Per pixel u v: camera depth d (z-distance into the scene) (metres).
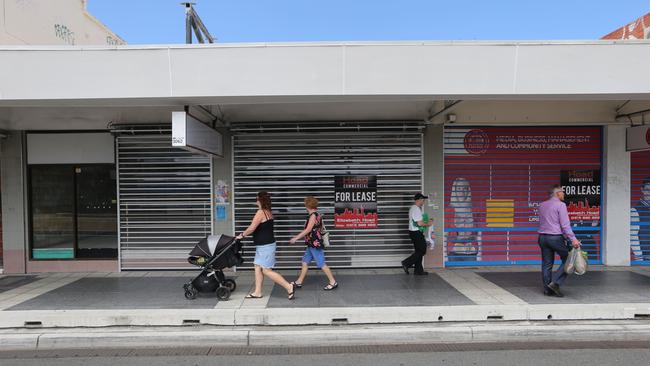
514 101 8.43
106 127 8.52
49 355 4.95
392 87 6.21
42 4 10.14
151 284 7.48
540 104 8.52
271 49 6.18
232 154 8.57
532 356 4.79
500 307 5.79
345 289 6.94
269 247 6.37
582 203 8.83
